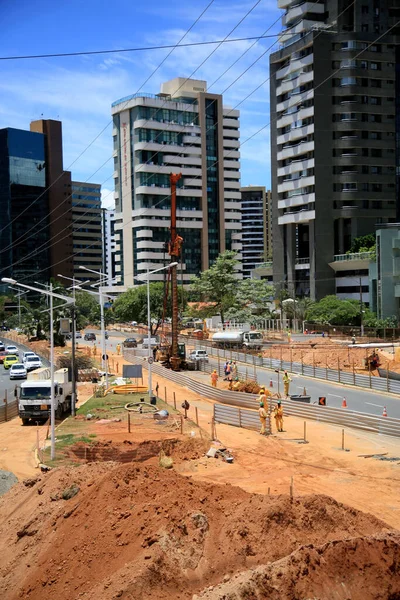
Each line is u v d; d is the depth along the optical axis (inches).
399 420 1332.4
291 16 5098.4
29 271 7485.2
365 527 657.6
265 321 4547.2
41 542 689.0
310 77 4832.7
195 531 622.8
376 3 4933.6
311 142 4879.4
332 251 4911.4
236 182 7258.9
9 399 2110.0
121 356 3494.1
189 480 792.3
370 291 4033.0
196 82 7121.1
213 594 535.2
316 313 4210.1
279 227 5255.9
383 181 4936.0
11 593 621.6
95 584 588.7
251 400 1737.2
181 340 3759.8
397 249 3727.9
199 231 7027.6
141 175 6678.2
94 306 5036.9
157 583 559.2
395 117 4953.3
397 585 562.9
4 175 7332.7
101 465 882.8
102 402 1851.6
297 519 641.0
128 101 6663.4
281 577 545.0
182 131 6850.4
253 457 1183.6
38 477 903.1
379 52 4817.9
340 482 1001.5
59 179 7642.7
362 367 2539.4
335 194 4896.7
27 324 4500.5
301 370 2490.2
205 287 4778.5
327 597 541.0
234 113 7239.2
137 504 687.7
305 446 1267.2
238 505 677.3
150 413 1643.7
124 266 6929.1
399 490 954.1
